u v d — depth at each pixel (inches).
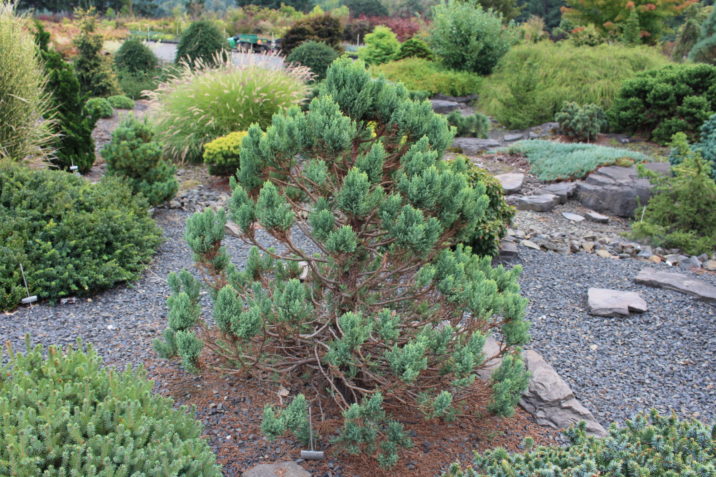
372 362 110.4
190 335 103.2
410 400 117.4
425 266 115.6
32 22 326.0
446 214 103.6
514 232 270.8
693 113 416.5
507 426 124.1
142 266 204.5
